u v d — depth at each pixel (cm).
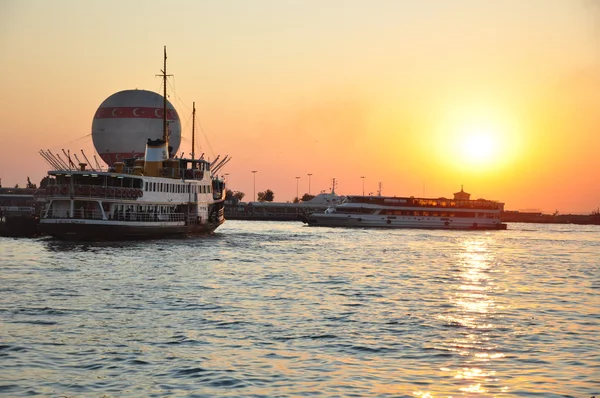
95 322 5041
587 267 10412
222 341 4531
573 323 5441
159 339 4550
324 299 6381
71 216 11525
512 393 3562
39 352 4169
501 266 10312
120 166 12775
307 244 13775
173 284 7081
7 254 9800
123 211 11931
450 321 5388
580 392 3591
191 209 13738
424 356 4250
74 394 3450
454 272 9169
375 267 9512
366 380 3734
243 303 6009
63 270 8044
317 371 3888
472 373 3903
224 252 10988
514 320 5512
